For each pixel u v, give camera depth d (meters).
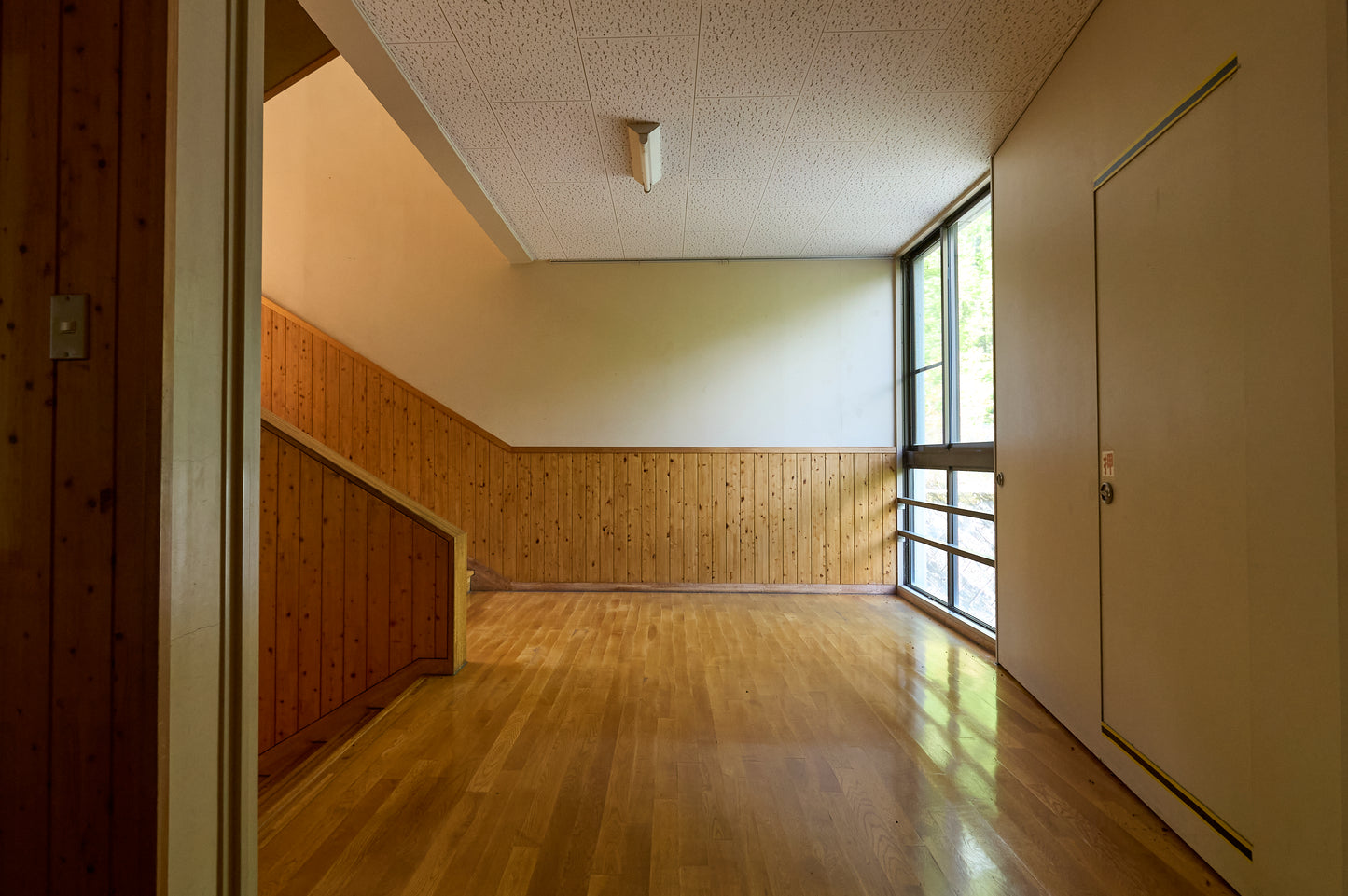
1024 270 3.10
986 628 3.97
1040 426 2.91
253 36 1.32
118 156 1.14
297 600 3.36
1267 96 1.54
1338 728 1.35
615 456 5.56
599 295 5.59
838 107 3.10
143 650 1.12
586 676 3.36
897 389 5.46
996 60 2.73
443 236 5.66
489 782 2.23
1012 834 1.92
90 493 1.13
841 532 5.49
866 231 4.90
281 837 1.90
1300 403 1.45
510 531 5.57
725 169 3.78
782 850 1.84
